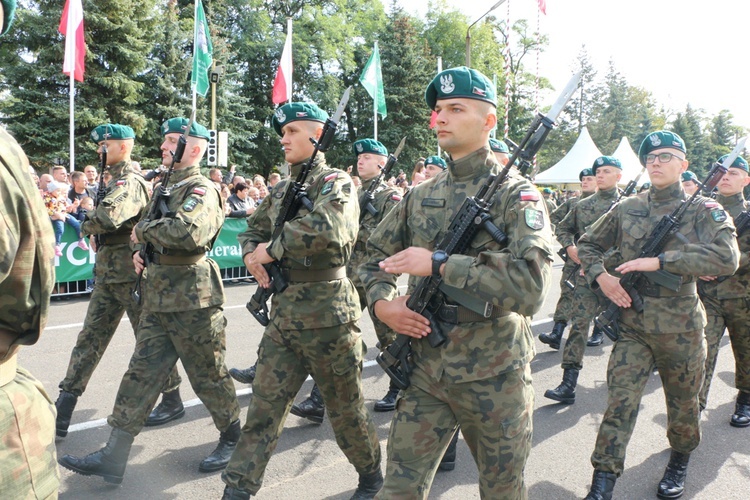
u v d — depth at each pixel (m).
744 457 3.67
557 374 5.27
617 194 5.74
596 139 50.34
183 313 3.13
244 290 9.03
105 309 3.75
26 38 20.44
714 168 3.31
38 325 1.39
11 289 1.32
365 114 31.53
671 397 3.15
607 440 2.99
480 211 2.01
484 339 2.04
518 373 2.07
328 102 31.55
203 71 13.67
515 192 2.01
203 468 3.28
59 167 9.02
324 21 32.78
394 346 2.19
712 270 2.90
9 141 1.31
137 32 21.70
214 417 3.30
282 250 2.63
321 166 2.91
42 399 1.48
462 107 2.12
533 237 1.87
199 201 3.09
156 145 23.50
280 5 35.22
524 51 40.69
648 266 2.96
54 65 20.27
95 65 21.17
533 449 3.73
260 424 2.74
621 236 3.38
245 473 2.66
